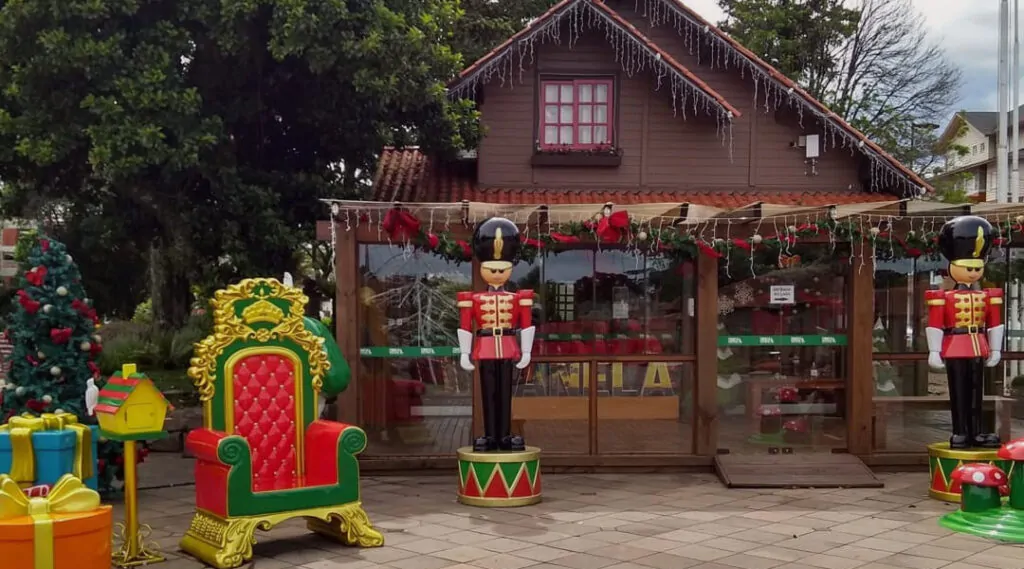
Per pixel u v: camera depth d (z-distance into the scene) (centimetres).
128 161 888
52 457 554
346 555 535
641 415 827
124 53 929
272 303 566
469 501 679
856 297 821
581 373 827
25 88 920
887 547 545
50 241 715
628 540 567
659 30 1303
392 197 1174
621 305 832
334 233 794
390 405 820
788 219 792
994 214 789
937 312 709
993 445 697
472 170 1294
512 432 821
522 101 1201
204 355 536
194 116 941
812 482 743
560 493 725
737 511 654
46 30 884
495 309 696
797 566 504
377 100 1031
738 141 1258
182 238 1101
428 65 1054
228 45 942
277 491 525
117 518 648
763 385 842
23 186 1172
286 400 571
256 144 1155
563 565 509
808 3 2306
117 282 1820
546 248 805
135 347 1402
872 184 1248
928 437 838
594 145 1201
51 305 685
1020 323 847
